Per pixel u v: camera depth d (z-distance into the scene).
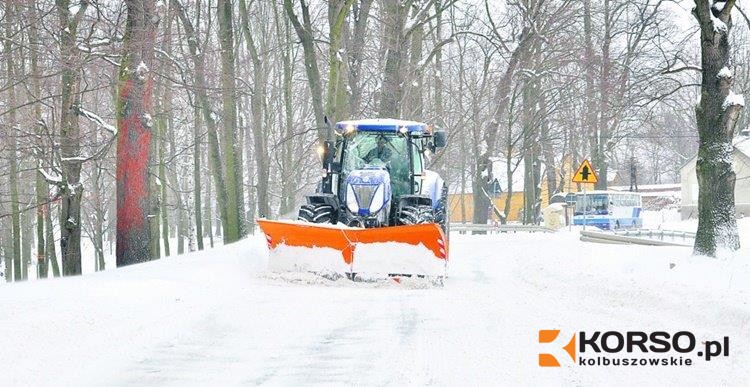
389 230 11.02
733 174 13.12
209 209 44.94
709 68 13.11
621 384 5.60
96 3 17.80
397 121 13.76
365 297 9.83
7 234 34.91
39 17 16.03
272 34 42.34
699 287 9.27
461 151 52.50
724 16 12.98
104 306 8.27
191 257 14.01
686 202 51.59
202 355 6.40
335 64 23.34
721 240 12.97
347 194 11.94
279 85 43.47
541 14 31.50
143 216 15.99
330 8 23.59
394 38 26.08
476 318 8.27
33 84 19.30
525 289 10.96
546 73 33.16
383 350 6.62
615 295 9.70
